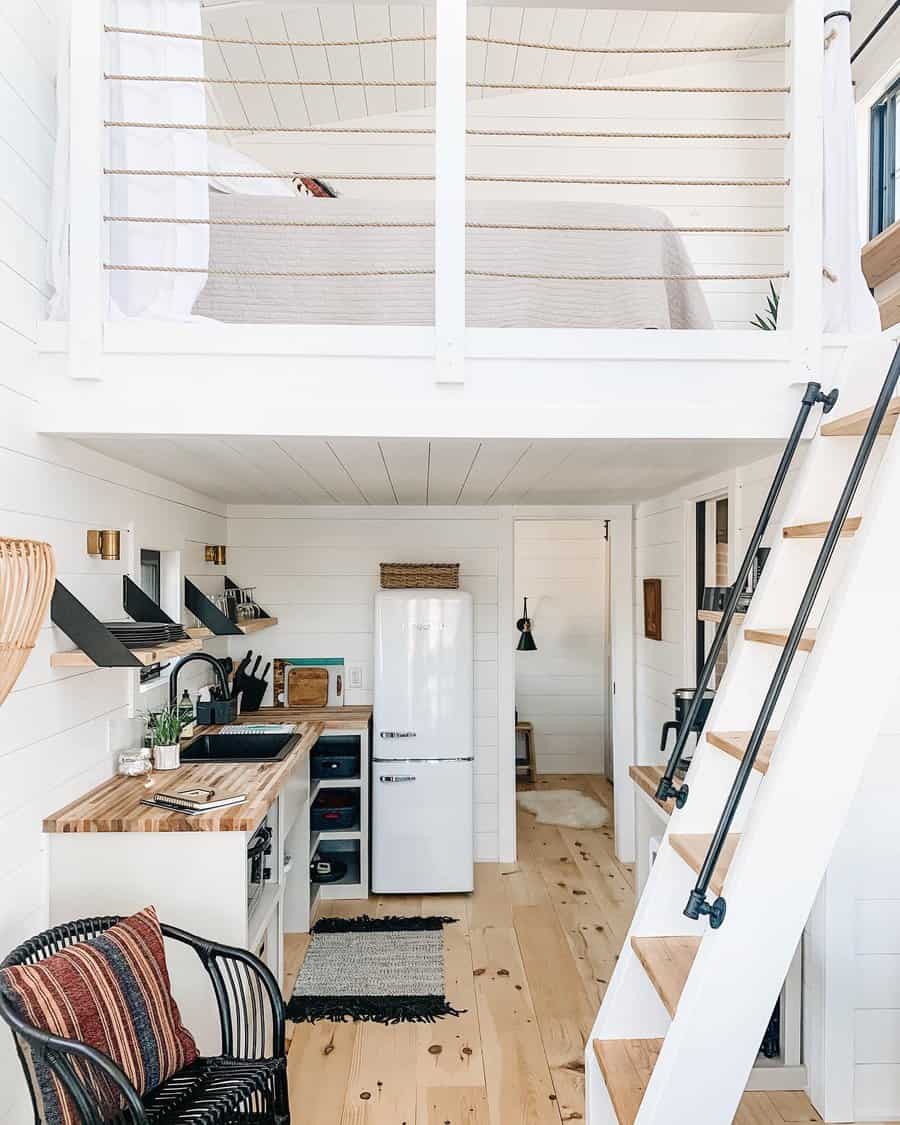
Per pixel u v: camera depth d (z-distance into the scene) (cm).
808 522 261
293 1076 319
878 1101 297
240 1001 279
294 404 265
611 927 456
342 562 553
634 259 297
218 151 316
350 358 267
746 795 245
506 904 489
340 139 500
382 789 499
